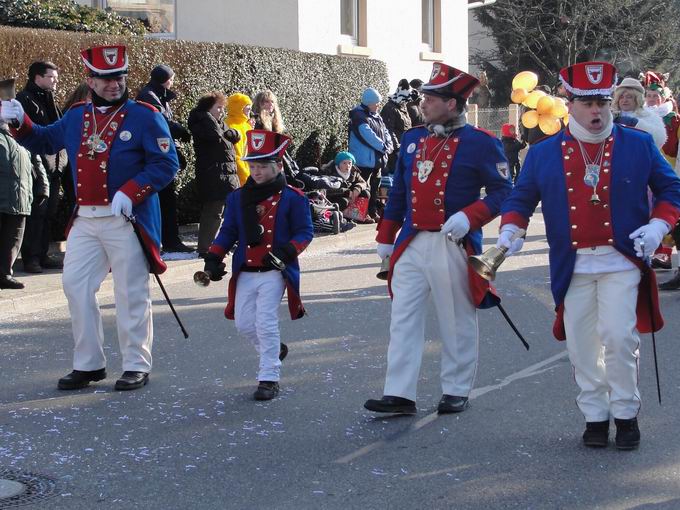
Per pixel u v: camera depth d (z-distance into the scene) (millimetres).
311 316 9984
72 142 7414
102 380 7695
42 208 11883
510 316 9883
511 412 6809
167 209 13461
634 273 5875
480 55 45094
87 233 7410
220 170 12906
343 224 15758
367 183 16906
